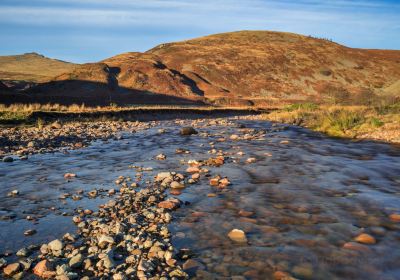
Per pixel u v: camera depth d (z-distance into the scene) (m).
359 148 16.92
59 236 6.79
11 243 6.49
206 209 8.15
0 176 11.52
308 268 5.41
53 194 9.53
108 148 17.34
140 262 5.47
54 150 16.55
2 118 26.31
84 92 120.44
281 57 182.62
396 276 5.17
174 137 21.75
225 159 14.16
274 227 7.03
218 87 150.25
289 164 13.11
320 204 8.41
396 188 9.83
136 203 8.56
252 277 5.18
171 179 10.72
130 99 113.12
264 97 145.38
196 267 5.47
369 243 6.26
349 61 187.25
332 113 30.52
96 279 5.20
